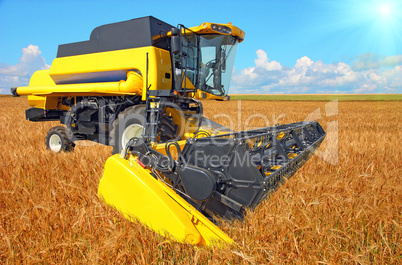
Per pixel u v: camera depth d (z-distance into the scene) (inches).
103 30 259.8
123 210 120.7
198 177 114.9
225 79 281.6
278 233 107.4
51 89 296.7
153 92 229.0
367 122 630.5
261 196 111.4
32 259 94.0
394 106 1579.7
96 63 262.8
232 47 273.9
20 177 165.5
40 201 134.9
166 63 245.3
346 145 282.2
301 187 142.4
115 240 96.1
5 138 326.6
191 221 110.5
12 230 113.4
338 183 149.9
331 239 103.7
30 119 328.8
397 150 254.1
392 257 99.4
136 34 240.1
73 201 134.9
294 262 95.7
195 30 242.7
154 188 114.6
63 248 96.9
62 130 286.4
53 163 195.0
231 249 99.5
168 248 105.1
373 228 112.3
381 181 154.3
